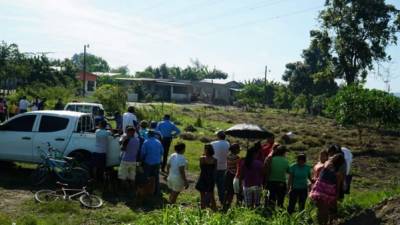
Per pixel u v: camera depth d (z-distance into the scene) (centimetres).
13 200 1103
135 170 1227
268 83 8625
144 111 3628
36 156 1356
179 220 809
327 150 1045
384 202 797
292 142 2945
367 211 796
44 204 1058
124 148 1217
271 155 1052
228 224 803
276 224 839
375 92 3097
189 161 1897
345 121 3114
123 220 998
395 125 3131
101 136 1271
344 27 5628
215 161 1080
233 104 8562
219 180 1139
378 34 5534
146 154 1186
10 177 1344
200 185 1073
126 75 10550
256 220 828
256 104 7906
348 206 1157
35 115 1384
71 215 1013
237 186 1090
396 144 3306
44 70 5547
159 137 1306
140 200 1159
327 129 4228
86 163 1323
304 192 1034
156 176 1201
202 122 3841
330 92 8500
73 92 4628
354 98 3073
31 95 3997
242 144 2695
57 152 1308
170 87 8119
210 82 9362
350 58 5691
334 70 5866
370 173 2106
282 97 7525
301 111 7669
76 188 1242
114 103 3503
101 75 8306
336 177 944
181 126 3481
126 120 1491
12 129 1383
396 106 3061
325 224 937
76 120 1367
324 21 5725
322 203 934
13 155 1367
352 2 5581
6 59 4744
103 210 1073
